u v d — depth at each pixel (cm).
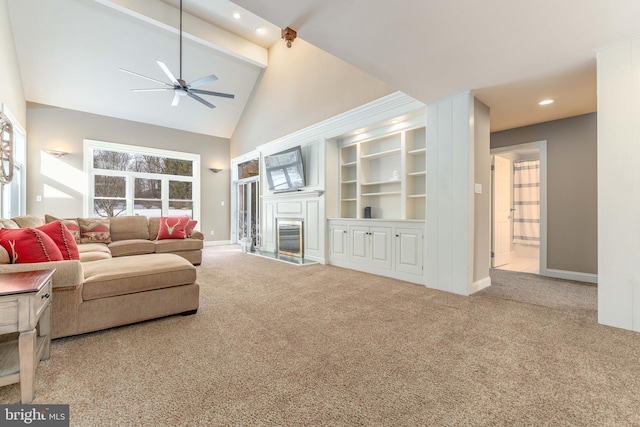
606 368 158
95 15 495
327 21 194
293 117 589
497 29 201
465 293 304
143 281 221
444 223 323
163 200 723
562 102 332
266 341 193
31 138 550
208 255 589
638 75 207
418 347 184
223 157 822
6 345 154
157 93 643
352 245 449
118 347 184
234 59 662
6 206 436
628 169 211
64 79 552
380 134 430
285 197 588
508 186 547
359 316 240
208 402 130
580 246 375
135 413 123
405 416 122
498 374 153
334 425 117
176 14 536
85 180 607
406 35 209
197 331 209
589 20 189
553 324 222
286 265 476
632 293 210
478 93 307
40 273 158
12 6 448
